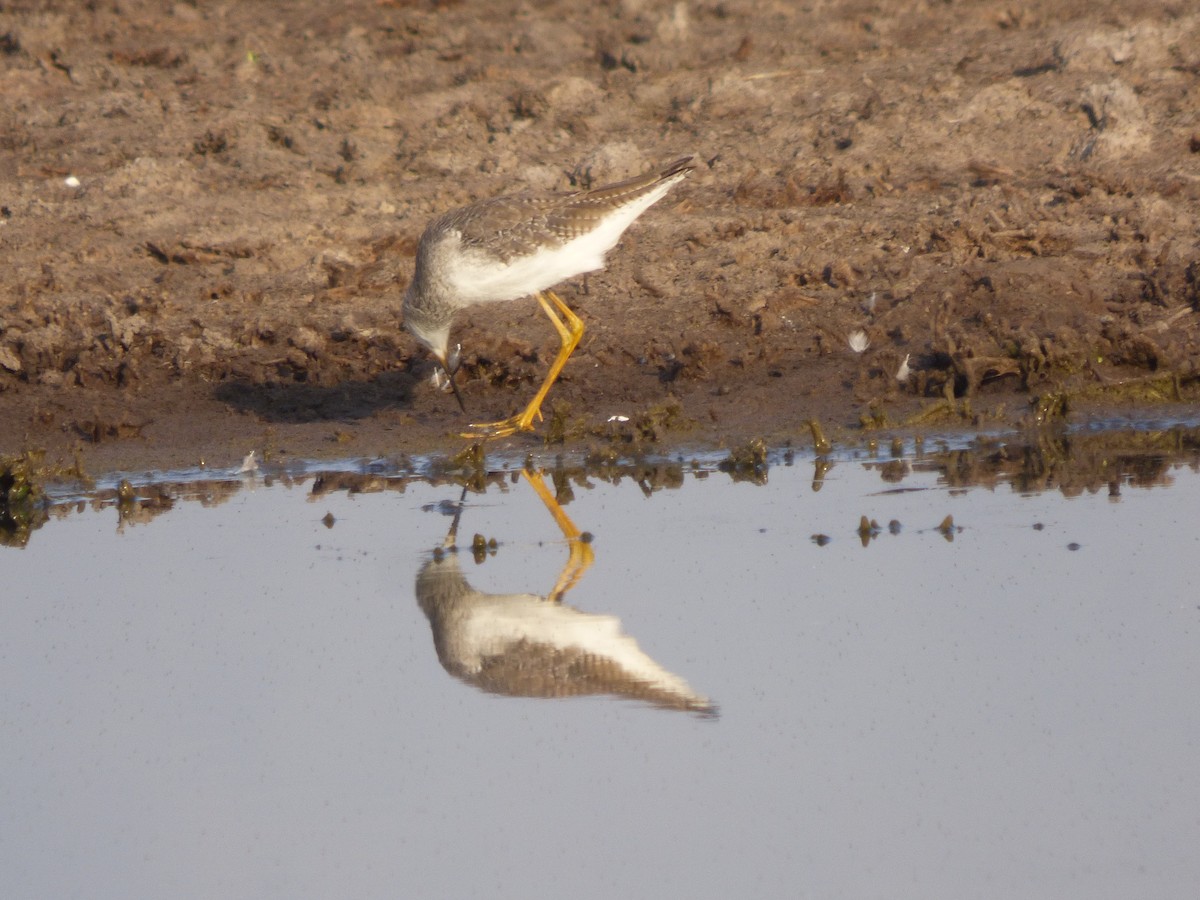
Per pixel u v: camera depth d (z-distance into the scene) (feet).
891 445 39.68
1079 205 51.08
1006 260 47.42
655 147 60.34
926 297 45.27
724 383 43.83
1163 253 46.34
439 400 44.04
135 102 66.59
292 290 50.14
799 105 62.54
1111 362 42.57
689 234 52.03
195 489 39.27
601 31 72.84
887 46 68.49
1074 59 62.13
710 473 38.99
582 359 45.27
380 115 64.23
